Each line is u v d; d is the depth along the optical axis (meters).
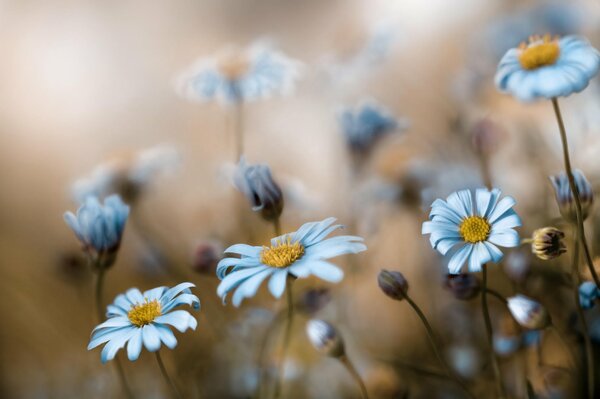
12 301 0.68
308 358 0.55
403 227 0.64
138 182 0.58
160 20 1.09
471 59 0.69
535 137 0.58
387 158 0.62
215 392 0.54
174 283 0.56
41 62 1.09
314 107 0.77
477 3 0.86
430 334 0.42
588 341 0.42
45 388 0.62
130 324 0.39
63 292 0.63
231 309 0.57
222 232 0.59
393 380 0.51
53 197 0.93
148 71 1.04
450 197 0.40
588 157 0.55
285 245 0.39
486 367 0.50
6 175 0.97
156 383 0.55
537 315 0.42
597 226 0.50
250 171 0.45
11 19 1.12
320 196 0.65
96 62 1.07
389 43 0.68
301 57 0.95
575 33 0.65
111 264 0.46
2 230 0.87
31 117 1.04
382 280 0.42
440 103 0.76
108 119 0.99
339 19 0.91
